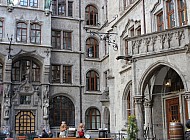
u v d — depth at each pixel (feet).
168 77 85.05
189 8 74.33
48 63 132.46
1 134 110.73
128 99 111.34
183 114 78.64
